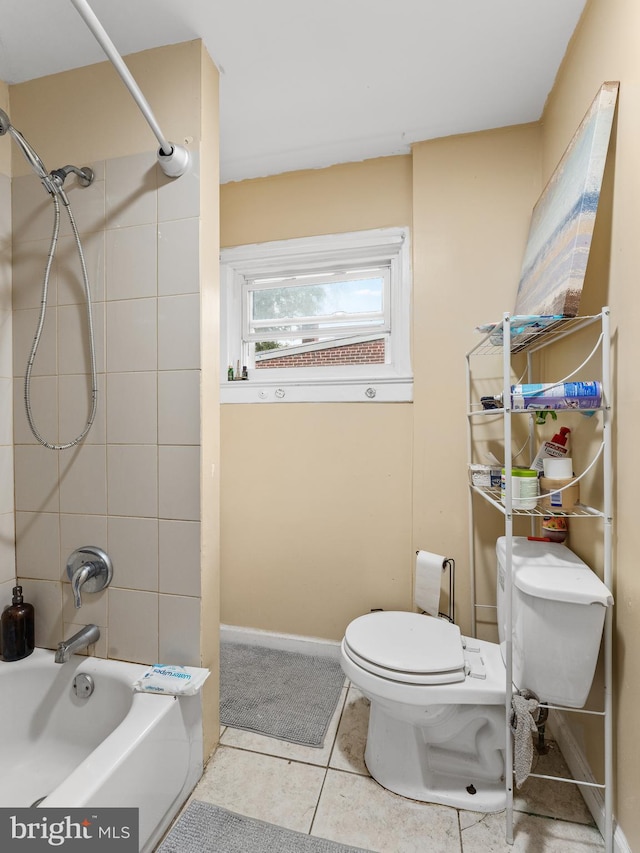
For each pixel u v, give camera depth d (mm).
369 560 1808
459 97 1464
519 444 1615
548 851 998
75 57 1258
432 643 1224
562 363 1356
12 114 1343
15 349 1339
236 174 1920
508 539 1036
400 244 1805
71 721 1220
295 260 1949
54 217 1256
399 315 1809
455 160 1663
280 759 1277
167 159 1134
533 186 1596
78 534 1291
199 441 1188
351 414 1824
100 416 1264
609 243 1018
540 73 1363
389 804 1125
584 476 1172
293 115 1545
